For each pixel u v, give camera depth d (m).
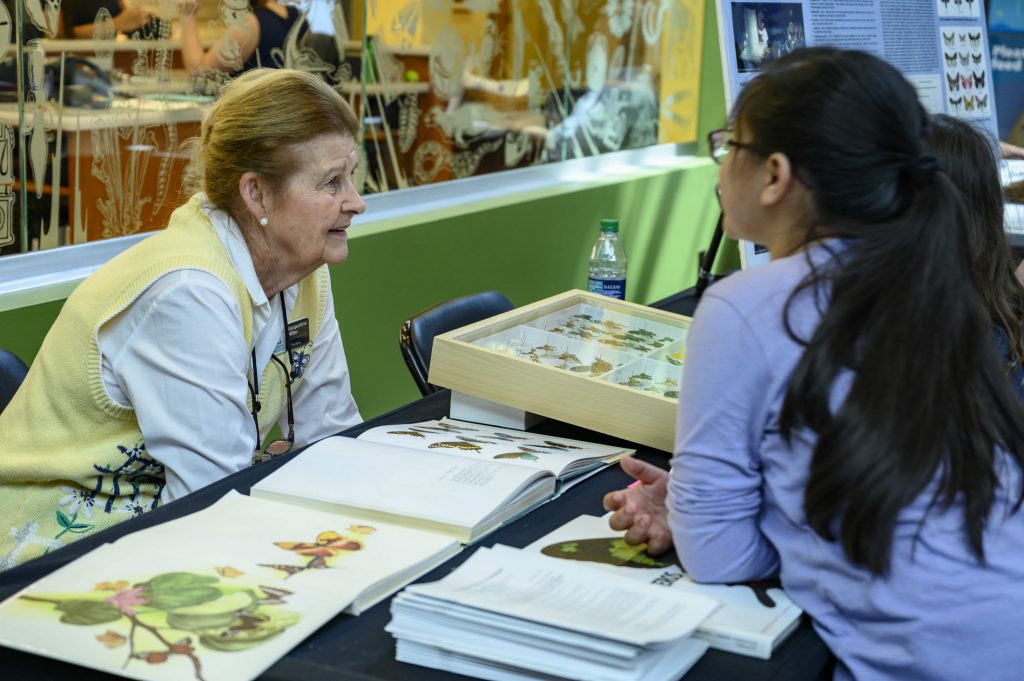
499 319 1.81
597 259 2.82
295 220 1.69
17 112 2.41
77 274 2.60
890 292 1.04
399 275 3.42
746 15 2.40
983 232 1.56
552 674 0.97
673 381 1.64
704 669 1.03
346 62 3.26
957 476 1.03
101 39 2.55
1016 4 5.52
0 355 1.83
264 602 1.08
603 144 4.54
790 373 1.06
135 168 2.71
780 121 1.09
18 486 1.71
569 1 4.12
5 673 1.04
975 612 1.02
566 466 1.45
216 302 1.63
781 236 1.14
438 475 1.40
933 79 3.12
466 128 3.80
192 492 1.49
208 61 2.82
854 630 1.07
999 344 1.54
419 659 1.02
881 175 1.07
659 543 1.24
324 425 2.00
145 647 0.99
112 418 1.68
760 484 1.13
